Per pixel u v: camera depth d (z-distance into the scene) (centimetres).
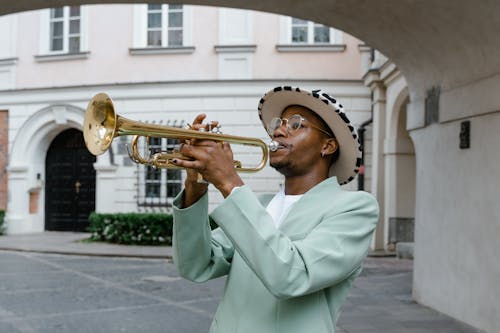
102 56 1417
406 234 1174
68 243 1326
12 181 1509
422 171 688
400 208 1171
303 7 612
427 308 662
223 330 181
